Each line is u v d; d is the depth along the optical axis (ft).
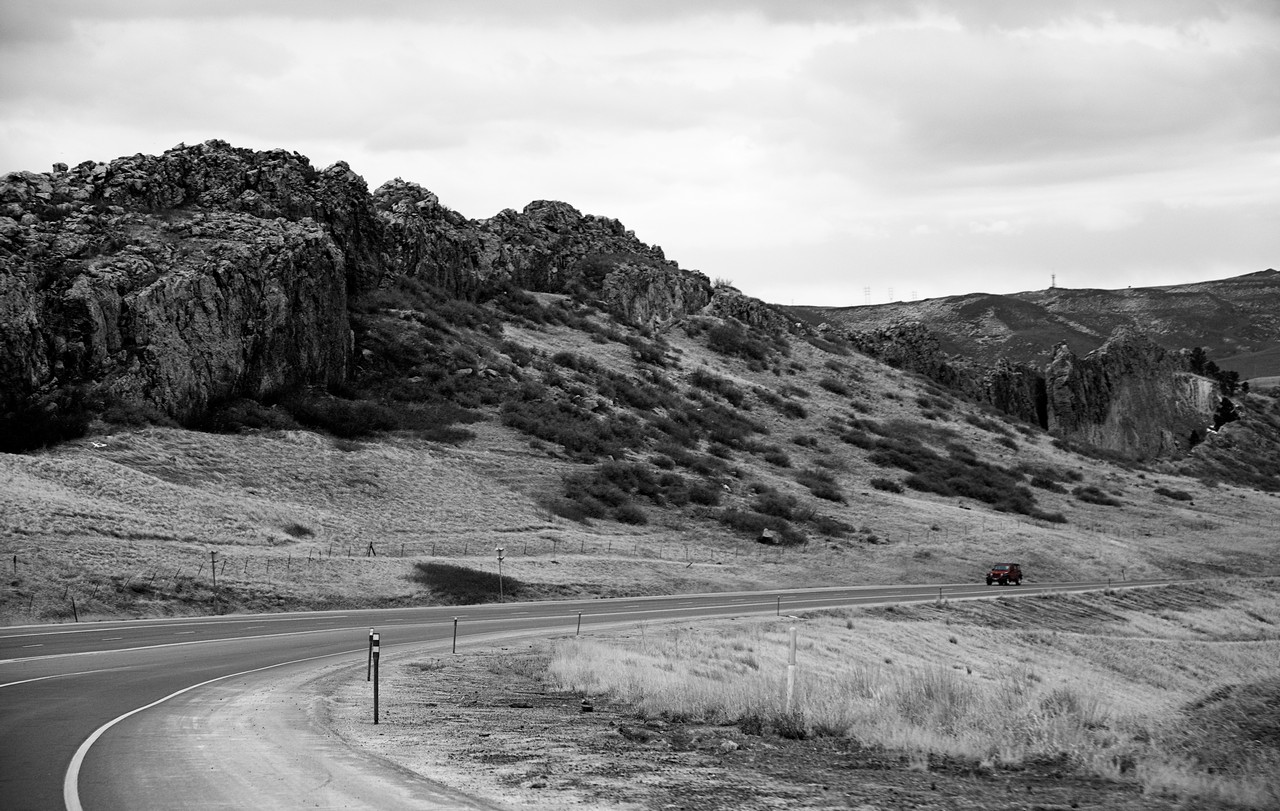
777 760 50.62
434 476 258.98
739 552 252.42
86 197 280.92
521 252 480.23
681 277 529.45
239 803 36.91
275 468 235.20
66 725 54.29
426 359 334.44
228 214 292.20
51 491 176.24
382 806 36.94
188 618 134.82
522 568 198.59
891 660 124.26
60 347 230.27
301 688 73.00
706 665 94.12
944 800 42.65
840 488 338.13
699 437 358.43
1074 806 42.42
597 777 44.57
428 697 71.15
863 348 563.89
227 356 259.39
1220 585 241.14
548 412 327.26
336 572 169.78
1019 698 68.44
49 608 130.21
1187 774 48.11
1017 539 294.66
